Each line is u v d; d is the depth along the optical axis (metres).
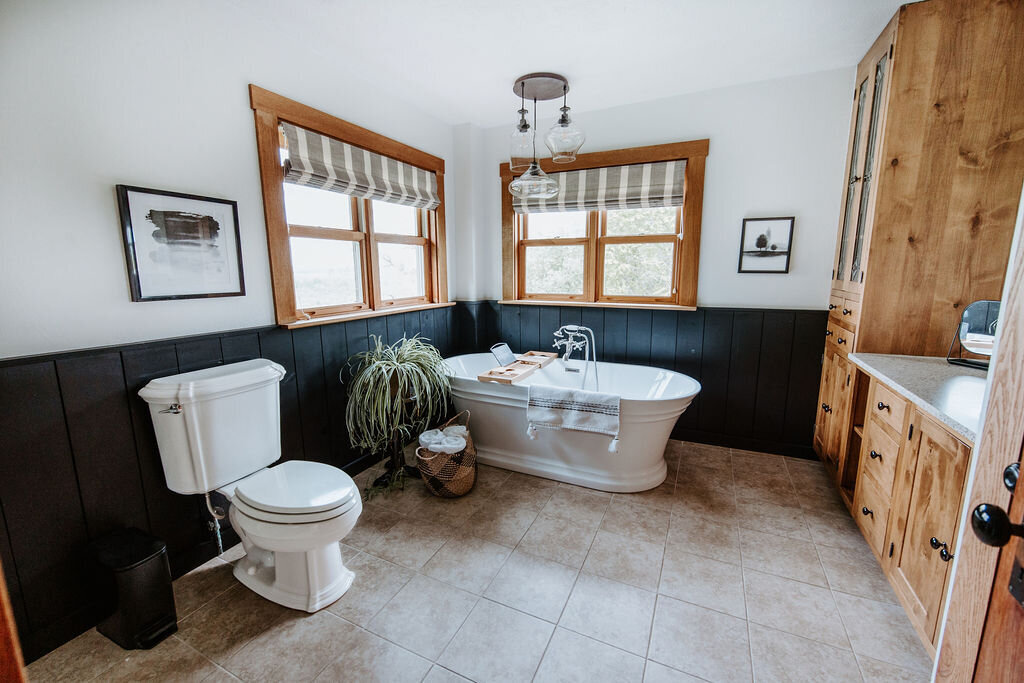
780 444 2.87
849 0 1.79
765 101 2.63
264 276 2.05
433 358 2.63
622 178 3.01
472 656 1.42
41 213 1.36
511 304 3.54
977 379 1.61
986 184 1.80
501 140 3.40
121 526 1.59
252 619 1.57
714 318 2.91
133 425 1.59
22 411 1.33
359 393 2.34
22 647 1.38
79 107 1.42
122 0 1.50
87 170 1.45
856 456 2.17
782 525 2.10
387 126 2.71
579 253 3.37
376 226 2.80
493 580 1.75
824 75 2.50
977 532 0.53
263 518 1.51
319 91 2.23
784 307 2.77
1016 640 0.54
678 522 2.13
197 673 1.36
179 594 1.70
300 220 2.29
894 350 2.02
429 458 2.31
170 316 1.70
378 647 1.45
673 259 3.08
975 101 1.77
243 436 1.73
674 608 1.60
